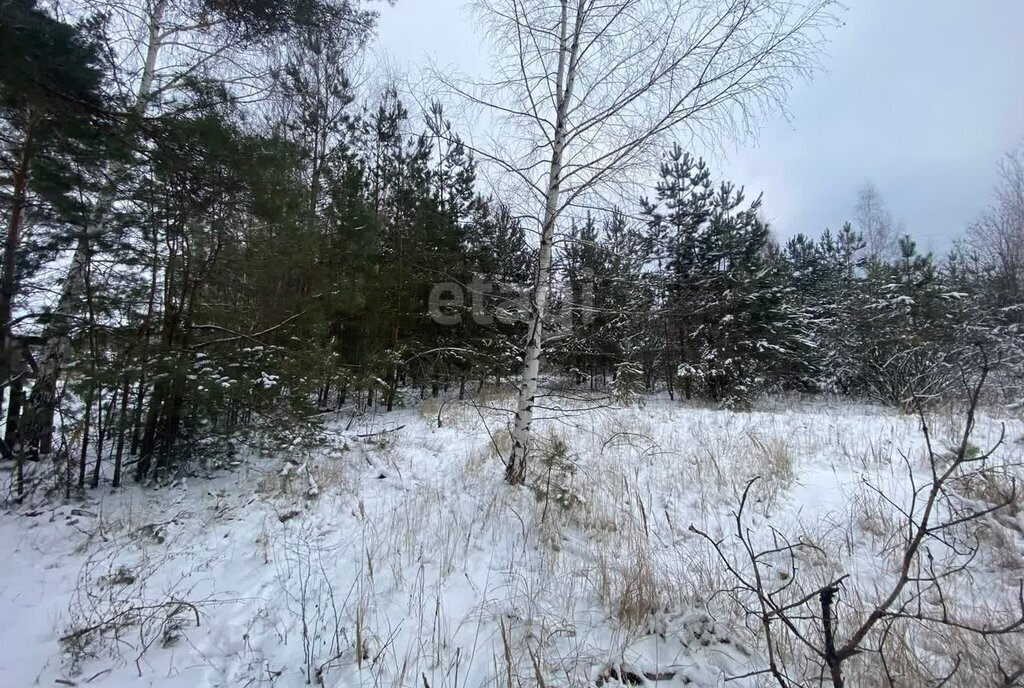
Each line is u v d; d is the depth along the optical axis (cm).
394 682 279
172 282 685
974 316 1349
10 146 633
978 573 364
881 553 390
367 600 361
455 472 638
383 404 1375
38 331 671
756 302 1340
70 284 682
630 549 413
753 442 675
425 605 355
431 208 1365
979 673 262
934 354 1209
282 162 660
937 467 549
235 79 716
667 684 272
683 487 548
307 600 368
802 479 556
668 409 1153
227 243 697
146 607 347
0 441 710
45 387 649
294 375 740
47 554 472
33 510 571
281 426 704
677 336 1357
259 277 775
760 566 387
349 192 1199
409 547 432
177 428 692
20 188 654
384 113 1400
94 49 448
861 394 1498
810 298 1886
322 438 733
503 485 566
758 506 493
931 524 427
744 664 281
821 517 462
